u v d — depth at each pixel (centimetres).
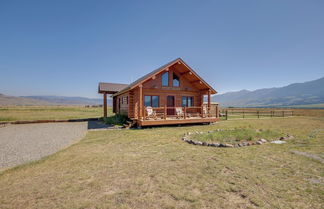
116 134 909
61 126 1309
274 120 1747
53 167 433
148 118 1217
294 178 364
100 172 399
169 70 1473
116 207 263
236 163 455
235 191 310
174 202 276
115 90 1908
